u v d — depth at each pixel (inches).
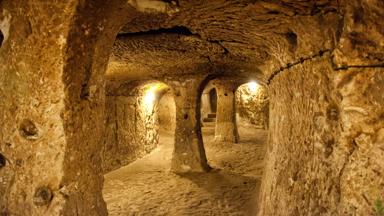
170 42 94.6
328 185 53.4
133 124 243.4
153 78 201.5
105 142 199.3
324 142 55.8
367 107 46.0
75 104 50.9
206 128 389.7
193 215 129.6
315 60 58.1
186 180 180.4
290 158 74.0
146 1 55.8
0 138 51.9
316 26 55.0
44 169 49.8
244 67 157.0
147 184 174.6
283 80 81.9
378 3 40.8
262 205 98.4
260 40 82.5
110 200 149.3
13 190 51.5
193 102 195.3
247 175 190.2
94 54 53.9
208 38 88.7
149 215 130.4
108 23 53.9
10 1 48.1
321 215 54.5
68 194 50.5
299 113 68.6
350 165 48.1
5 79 50.8
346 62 47.4
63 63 47.4
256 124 395.9
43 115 49.1
